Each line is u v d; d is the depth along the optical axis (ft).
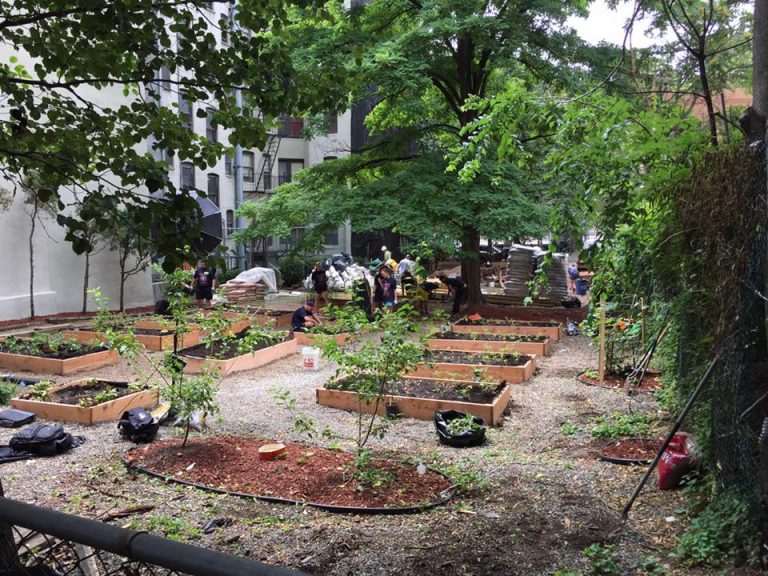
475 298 63.77
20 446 21.84
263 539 15.01
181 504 17.34
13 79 11.93
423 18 51.75
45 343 41.22
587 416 27.20
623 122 17.43
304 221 61.46
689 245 15.08
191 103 14.65
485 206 52.80
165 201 11.89
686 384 16.84
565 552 14.23
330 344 20.29
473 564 13.70
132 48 12.07
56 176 12.74
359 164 63.41
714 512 14.39
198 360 36.76
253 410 28.94
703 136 16.03
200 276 57.93
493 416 26.27
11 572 9.92
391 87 50.01
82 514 16.62
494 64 53.98
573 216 19.70
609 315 33.76
